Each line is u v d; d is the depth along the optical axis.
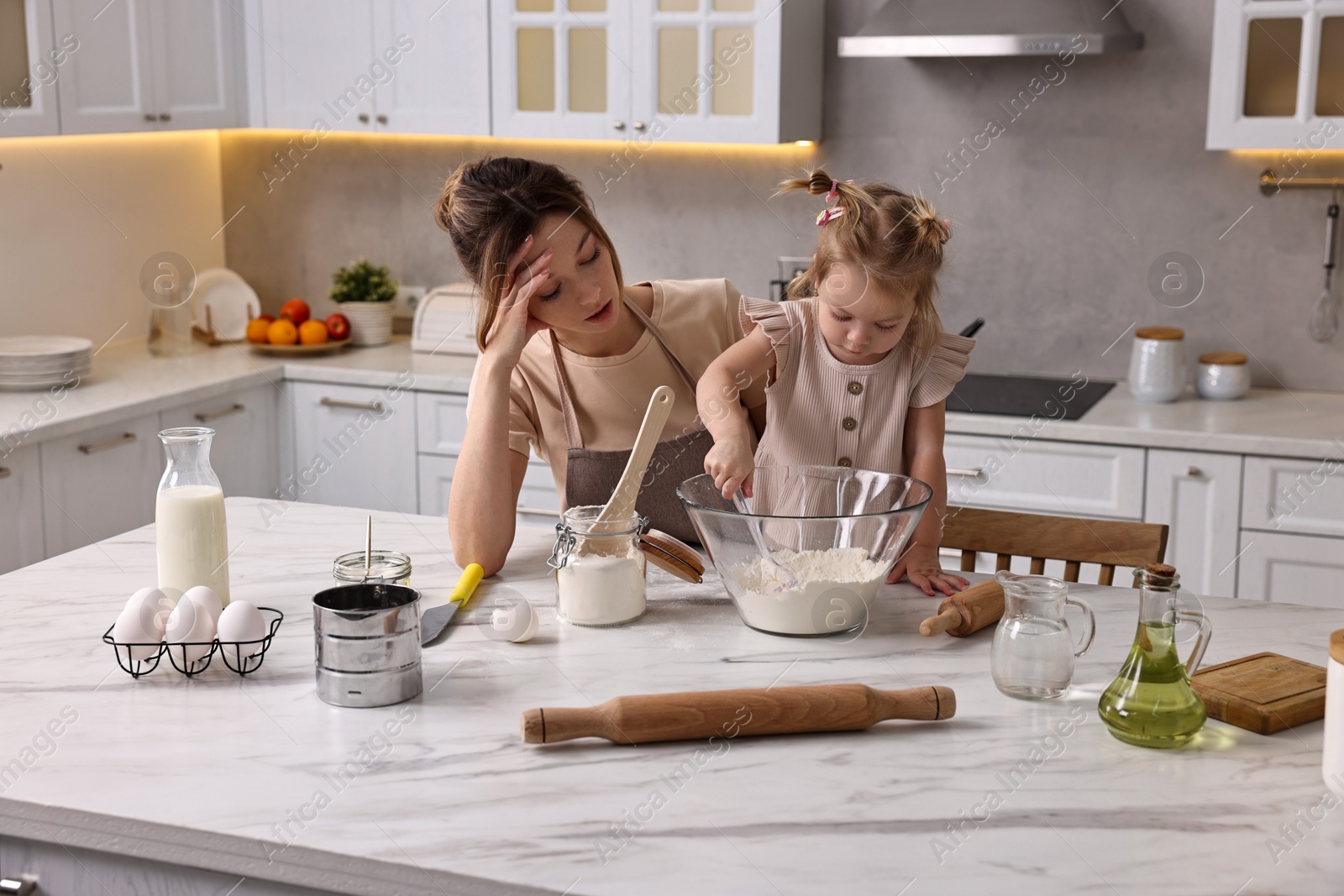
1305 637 1.38
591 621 1.40
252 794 1.02
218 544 1.42
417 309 3.53
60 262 3.29
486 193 1.54
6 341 3.04
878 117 3.24
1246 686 1.19
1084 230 3.12
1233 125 2.69
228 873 1.02
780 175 3.34
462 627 1.40
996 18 2.81
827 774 1.06
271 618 1.43
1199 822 0.98
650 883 0.90
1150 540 1.67
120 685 1.24
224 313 3.64
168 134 3.64
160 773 1.06
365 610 1.21
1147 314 3.12
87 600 1.49
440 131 3.30
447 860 0.93
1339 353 2.97
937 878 0.90
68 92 2.93
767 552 1.35
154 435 2.94
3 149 3.07
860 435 1.66
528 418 1.76
